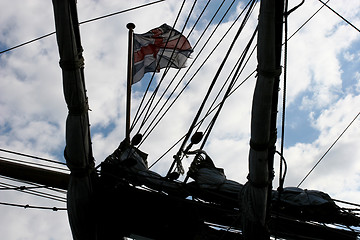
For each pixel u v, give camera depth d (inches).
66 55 283.4
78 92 293.3
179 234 353.4
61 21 276.4
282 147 302.5
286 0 265.3
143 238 353.7
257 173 299.4
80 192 323.0
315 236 366.3
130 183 368.8
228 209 362.6
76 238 335.0
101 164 363.6
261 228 314.2
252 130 287.3
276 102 283.7
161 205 357.4
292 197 358.0
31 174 382.6
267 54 268.2
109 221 340.2
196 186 373.1
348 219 350.9
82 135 302.8
